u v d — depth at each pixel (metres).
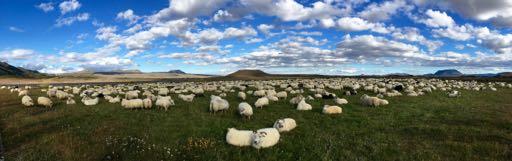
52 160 14.61
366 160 13.95
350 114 23.89
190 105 29.91
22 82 134.62
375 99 28.53
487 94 41.81
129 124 21.16
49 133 19.42
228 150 15.23
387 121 21.30
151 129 19.48
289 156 14.43
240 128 19.38
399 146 15.73
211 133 18.22
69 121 22.73
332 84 55.34
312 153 14.75
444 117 22.80
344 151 14.98
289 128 18.73
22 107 31.30
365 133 18.19
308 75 194.00
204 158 14.43
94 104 32.41
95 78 176.38
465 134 17.70
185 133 18.34
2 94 51.12
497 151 14.72
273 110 26.09
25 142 17.64
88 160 14.59
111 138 17.62
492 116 22.97
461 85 56.88
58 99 39.19
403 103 30.56
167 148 15.69
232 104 30.47
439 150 15.08
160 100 27.58
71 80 156.38
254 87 57.09
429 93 41.97
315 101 32.22
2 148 16.50
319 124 20.48
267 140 15.60
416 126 19.58
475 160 13.77
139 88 61.06
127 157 14.84
